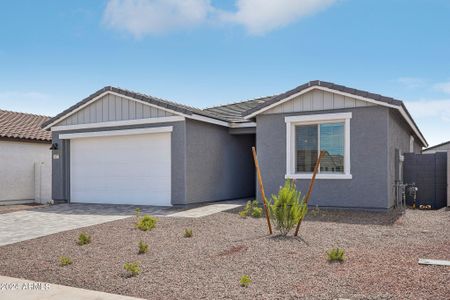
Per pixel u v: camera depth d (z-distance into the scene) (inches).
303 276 221.6
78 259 275.7
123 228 378.9
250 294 197.3
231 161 639.8
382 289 196.5
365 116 460.4
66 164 635.5
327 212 451.5
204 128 577.6
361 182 462.0
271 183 509.0
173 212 485.7
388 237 319.6
